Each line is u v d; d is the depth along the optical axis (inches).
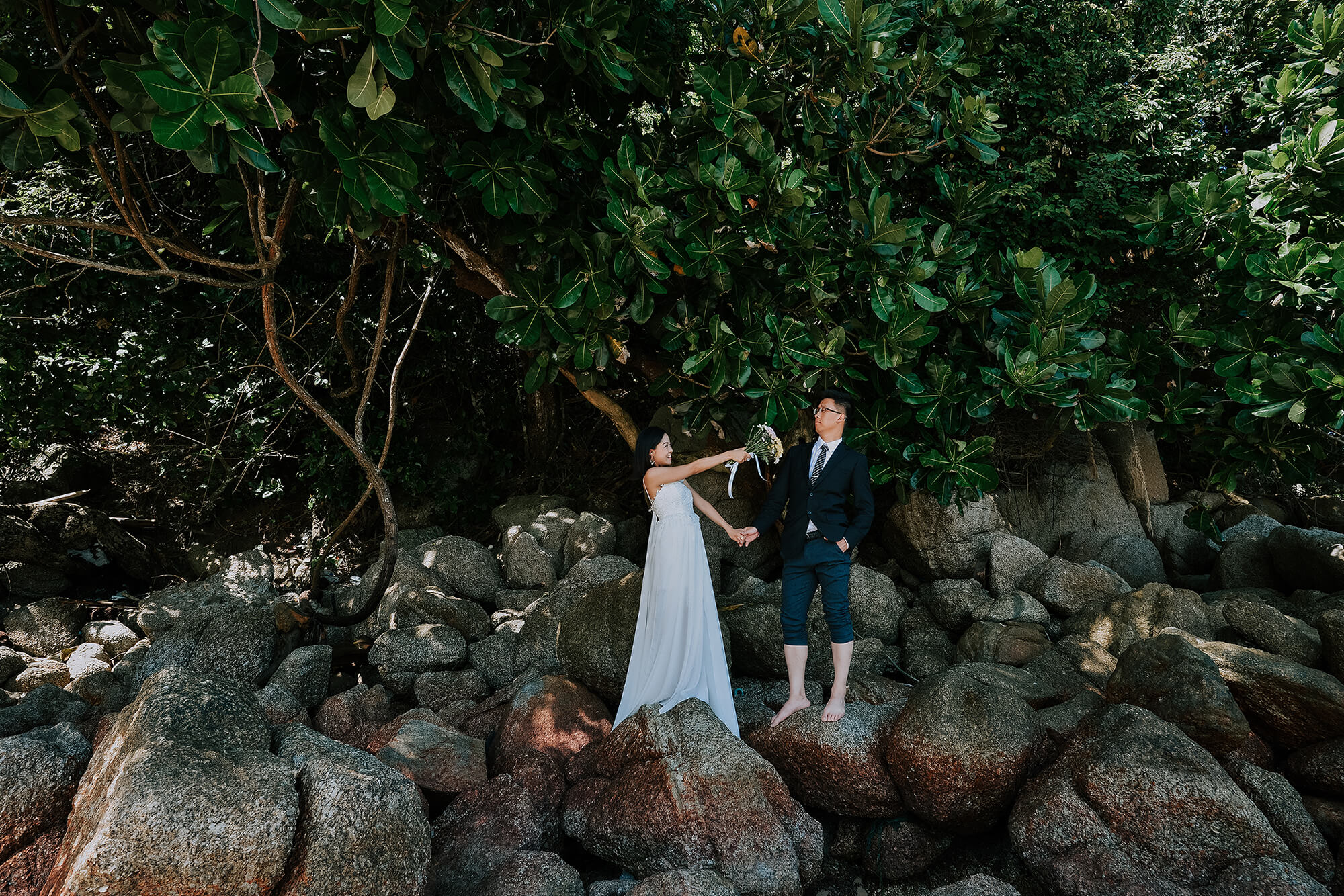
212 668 211.2
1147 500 269.6
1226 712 147.2
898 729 152.0
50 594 295.1
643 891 120.8
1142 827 133.7
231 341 310.2
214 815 101.6
